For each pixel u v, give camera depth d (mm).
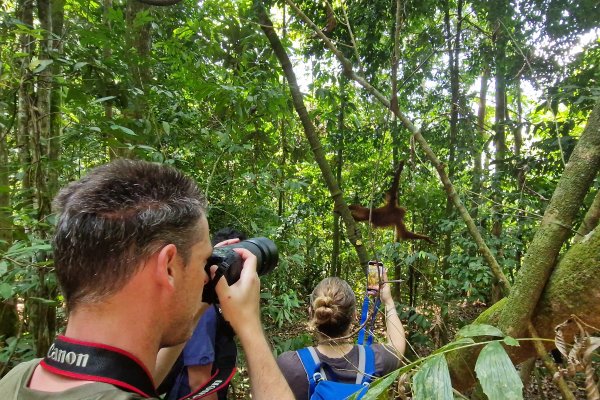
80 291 736
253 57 4305
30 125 2639
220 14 4242
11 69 2520
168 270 771
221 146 3754
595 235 1379
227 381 1228
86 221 737
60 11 3375
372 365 1894
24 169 2656
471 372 1672
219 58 4293
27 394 694
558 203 1500
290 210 7867
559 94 4062
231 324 1015
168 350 1225
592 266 1333
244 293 1034
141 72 3816
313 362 1891
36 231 2494
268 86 3754
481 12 6082
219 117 4156
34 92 2816
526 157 4707
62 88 2877
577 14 4910
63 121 3234
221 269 1022
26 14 3076
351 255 9250
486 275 4898
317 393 1771
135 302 745
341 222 8844
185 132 3957
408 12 5805
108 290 730
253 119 4086
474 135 7031
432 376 895
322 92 5969
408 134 6645
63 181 3842
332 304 1933
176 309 792
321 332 1950
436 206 6922
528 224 4848
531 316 1484
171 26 5559
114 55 3234
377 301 2244
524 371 2764
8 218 2268
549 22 5094
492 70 6508
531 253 1507
